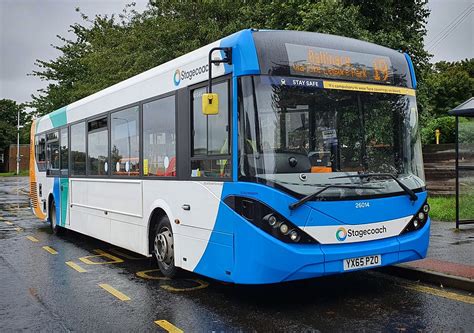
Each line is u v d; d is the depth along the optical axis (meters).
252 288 6.88
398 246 5.91
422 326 5.14
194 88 6.61
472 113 10.35
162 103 7.45
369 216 5.76
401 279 7.11
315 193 5.45
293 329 5.16
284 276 5.27
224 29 17.09
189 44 17.67
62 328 5.44
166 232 7.45
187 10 18.66
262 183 5.38
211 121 6.21
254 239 5.38
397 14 17.02
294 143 5.61
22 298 6.67
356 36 13.59
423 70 16.06
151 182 7.73
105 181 9.53
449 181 14.73
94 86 23.50
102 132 9.77
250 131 5.51
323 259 5.38
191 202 6.59
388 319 5.39
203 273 6.31
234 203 5.66
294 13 15.69
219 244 5.95
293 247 5.29
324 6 13.52
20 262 9.16
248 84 5.58
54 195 12.81
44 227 14.55
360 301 6.11
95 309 6.12
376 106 6.21
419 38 15.94
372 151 6.07
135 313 5.91
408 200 6.12
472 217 11.59
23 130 76.69
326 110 5.86
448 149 14.76
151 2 20.16
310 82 5.82
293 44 5.84
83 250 10.46
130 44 20.86
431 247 8.53
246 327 5.28
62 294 6.84
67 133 11.86
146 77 8.01
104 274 8.05
